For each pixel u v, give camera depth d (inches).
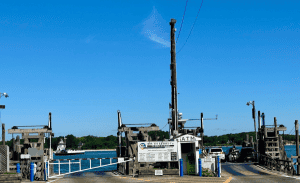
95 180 909.2
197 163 994.1
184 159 1070.4
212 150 1800.0
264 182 786.2
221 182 799.7
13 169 991.0
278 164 1159.6
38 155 961.5
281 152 1366.9
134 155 1053.8
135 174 1021.8
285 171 1125.1
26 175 971.3
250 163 1529.3
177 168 998.4
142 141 1017.5
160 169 987.3
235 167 1322.6
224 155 1779.0
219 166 943.0
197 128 1252.5
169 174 985.5
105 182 851.4
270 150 1369.3
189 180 857.5
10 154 1095.6
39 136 987.3
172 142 994.7
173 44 1204.5
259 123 1453.0
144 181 857.5
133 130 1076.5
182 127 1221.1
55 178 990.4
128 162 1057.5
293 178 874.1
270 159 1274.6
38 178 936.3
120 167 1167.6
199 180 852.6
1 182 775.7
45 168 917.2
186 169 1053.8
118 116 1219.2
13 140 1149.1
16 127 987.9
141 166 1053.8
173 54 1202.0
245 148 1726.1
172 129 1175.6
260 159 1432.1
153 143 994.1
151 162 1039.0
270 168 1232.8
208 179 873.5
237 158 1775.3
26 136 978.1
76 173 1187.9
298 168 998.4
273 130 1369.3
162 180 873.5
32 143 993.5
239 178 890.1
